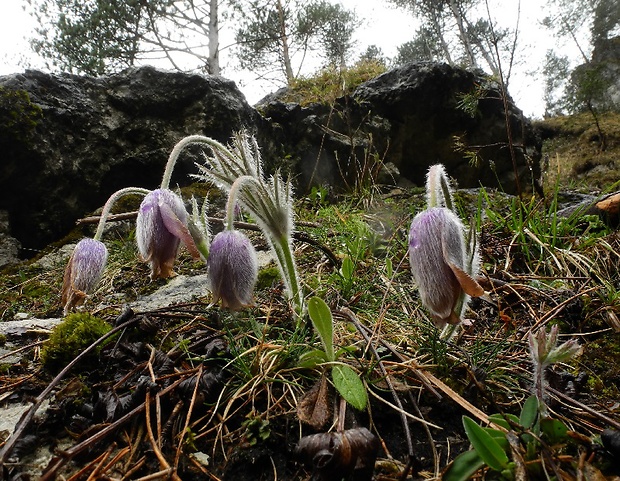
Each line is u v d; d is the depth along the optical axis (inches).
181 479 5.6
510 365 7.7
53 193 18.4
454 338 8.6
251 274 7.2
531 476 5.0
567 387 7.1
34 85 18.2
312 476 5.3
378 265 12.4
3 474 5.6
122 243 17.2
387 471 5.5
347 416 6.2
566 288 10.8
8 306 13.6
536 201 19.7
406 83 26.6
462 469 5.1
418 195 21.8
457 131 27.9
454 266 5.9
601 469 5.3
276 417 6.3
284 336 8.2
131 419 6.2
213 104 21.0
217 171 8.6
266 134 23.2
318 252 13.8
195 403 6.4
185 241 7.4
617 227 14.2
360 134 25.8
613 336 8.9
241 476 5.6
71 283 7.6
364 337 7.4
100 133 19.4
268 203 8.1
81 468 5.7
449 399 6.7
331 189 23.8
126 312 8.5
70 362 7.4
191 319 9.1
